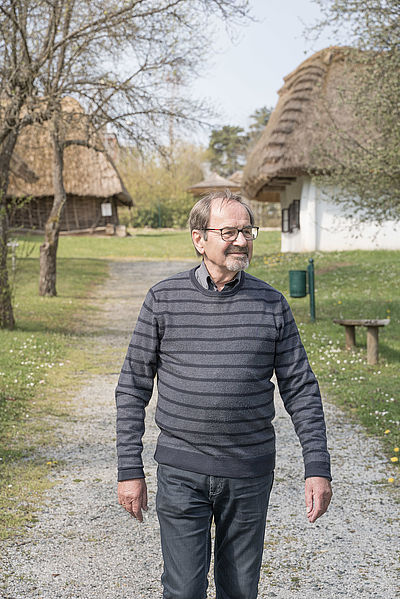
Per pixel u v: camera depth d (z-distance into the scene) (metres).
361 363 8.94
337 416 6.61
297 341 2.45
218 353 2.32
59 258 27.56
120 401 2.44
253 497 2.34
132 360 2.45
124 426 2.41
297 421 2.42
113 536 3.98
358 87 11.60
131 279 22.22
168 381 2.38
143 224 53.28
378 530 4.04
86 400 7.40
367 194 12.27
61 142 16.69
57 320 13.33
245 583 2.40
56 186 17.05
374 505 4.43
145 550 3.80
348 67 11.99
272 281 17.86
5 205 11.86
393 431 5.91
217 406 2.29
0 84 11.14
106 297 17.84
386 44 10.54
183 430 2.33
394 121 10.81
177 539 2.33
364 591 3.32
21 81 11.22
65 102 12.73
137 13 11.78
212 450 2.31
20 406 6.88
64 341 11.06
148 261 27.91
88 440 5.90
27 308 14.52
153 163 15.41
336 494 4.63
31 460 5.30
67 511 4.33
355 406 6.92
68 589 3.34
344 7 10.28
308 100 22.56
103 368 9.22
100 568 3.57
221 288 2.44
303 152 22.00
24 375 8.23
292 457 5.46
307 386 2.43
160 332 2.41
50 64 11.89
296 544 3.87
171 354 2.38
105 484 4.82
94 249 31.80
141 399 2.46
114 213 39.25
